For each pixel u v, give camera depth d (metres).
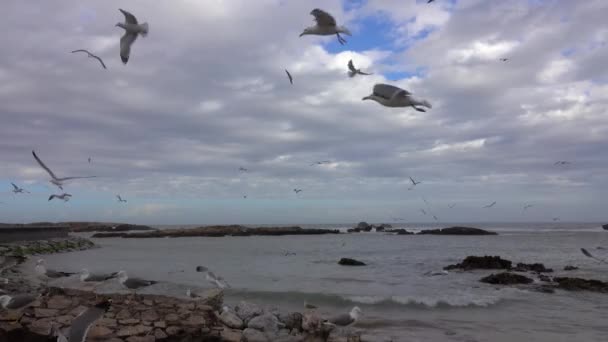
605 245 57.91
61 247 45.25
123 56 8.46
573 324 15.13
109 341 11.00
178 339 11.46
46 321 11.13
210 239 85.12
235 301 18.61
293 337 12.69
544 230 115.75
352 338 12.79
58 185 10.76
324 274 28.67
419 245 61.62
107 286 12.12
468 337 13.45
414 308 17.38
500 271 29.83
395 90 7.04
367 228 120.69
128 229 131.62
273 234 104.38
